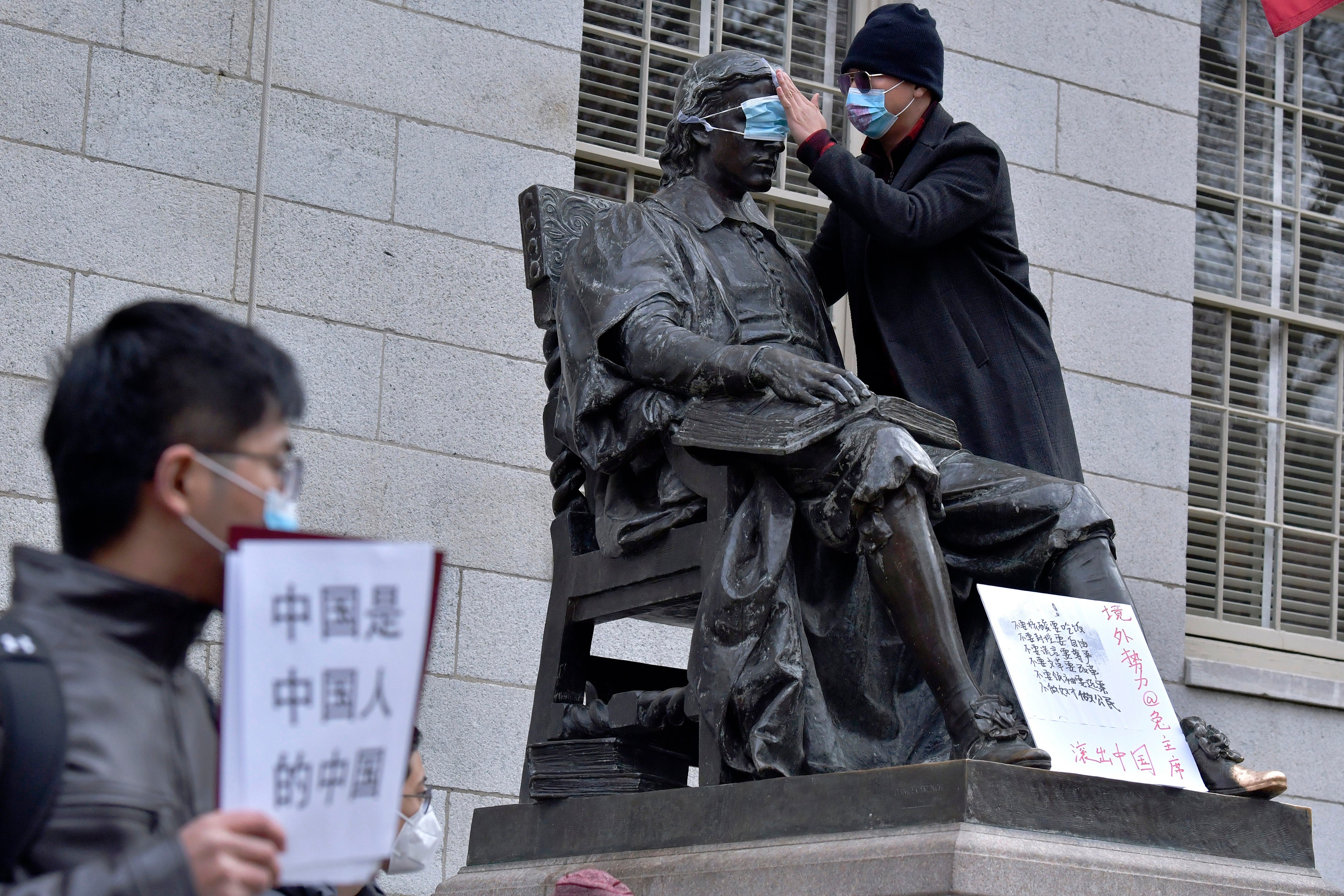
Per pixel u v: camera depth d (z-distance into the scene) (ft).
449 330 20.79
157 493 5.52
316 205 20.30
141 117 19.54
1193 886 11.11
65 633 5.41
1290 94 28.76
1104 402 24.81
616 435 13.78
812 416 12.44
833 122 24.89
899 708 13.66
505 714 20.17
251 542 4.99
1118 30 25.99
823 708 12.94
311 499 19.61
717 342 13.92
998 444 14.44
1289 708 24.86
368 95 20.83
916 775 10.99
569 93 22.04
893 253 14.92
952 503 13.26
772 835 11.72
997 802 10.77
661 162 15.34
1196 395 27.04
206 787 5.72
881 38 15.23
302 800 4.96
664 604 13.74
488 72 21.58
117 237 19.19
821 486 12.64
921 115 15.30
